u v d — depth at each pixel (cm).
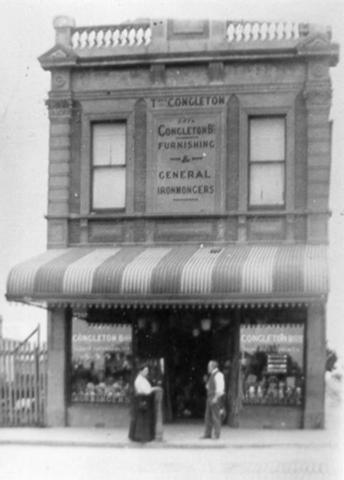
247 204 2622
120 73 2700
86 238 2703
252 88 2628
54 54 2716
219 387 2295
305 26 2620
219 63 2634
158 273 2444
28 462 1916
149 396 2255
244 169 2625
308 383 2506
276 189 2620
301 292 2370
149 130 2675
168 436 2345
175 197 2653
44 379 2633
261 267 2397
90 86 2719
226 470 1772
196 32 2662
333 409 2892
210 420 2298
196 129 2652
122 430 2527
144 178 2675
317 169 2589
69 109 2722
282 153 2622
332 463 1836
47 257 2617
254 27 2653
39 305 2678
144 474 1745
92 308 2641
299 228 2602
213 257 2480
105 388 2619
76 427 2605
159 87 2672
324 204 2583
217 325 2592
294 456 1983
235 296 2403
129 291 2458
